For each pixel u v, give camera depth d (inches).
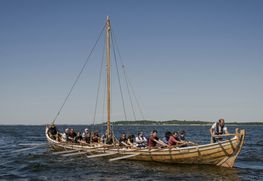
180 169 831.7
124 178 744.3
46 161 1022.4
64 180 731.4
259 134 3299.7
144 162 935.7
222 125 834.8
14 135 3053.6
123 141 1022.4
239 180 716.0
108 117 1114.1
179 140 912.3
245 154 1202.0
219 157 824.9
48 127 1378.0
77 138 1157.1
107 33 1140.5
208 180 713.6
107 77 1128.8
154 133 928.3
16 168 899.4
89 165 926.4
